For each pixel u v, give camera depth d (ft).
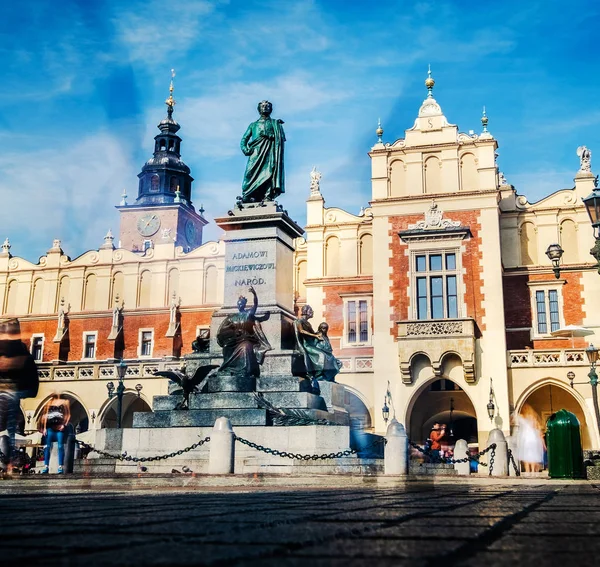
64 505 16.99
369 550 8.28
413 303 126.31
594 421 117.29
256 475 43.75
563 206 134.21
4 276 169.27
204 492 27.07
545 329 130.11
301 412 56.13
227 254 66.23
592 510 16.11
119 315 159.22
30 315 165.07
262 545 8.57
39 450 108.78
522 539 9.66
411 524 11.59
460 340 120.37
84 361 159.33
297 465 51.21
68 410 143.33
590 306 129.18
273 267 65.05
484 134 130.31
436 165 132.05
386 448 51.39
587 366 119.44
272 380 59.26
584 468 60.39
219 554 7.72
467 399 131.34
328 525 11.28
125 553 7.73
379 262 129.59
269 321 63.36
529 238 135.33
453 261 127.03
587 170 134.72
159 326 157.48
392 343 125.90
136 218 257.96
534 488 34.30
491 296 123.75
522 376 121.80
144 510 14.84
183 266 159.74
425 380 122.83
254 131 69.00
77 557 7.40
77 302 163.53
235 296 65.31
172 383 65.62
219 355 63.87
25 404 140.46
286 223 66.69
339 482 42.16
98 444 57.88
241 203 67.10
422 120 133.80
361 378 127.65
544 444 123.75
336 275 141.08
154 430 55.57
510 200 136.87
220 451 45.91
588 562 7.57
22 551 7.87
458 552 8.21
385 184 132.57
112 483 39.65
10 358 40.73
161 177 265.13
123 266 162.91
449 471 65.82
